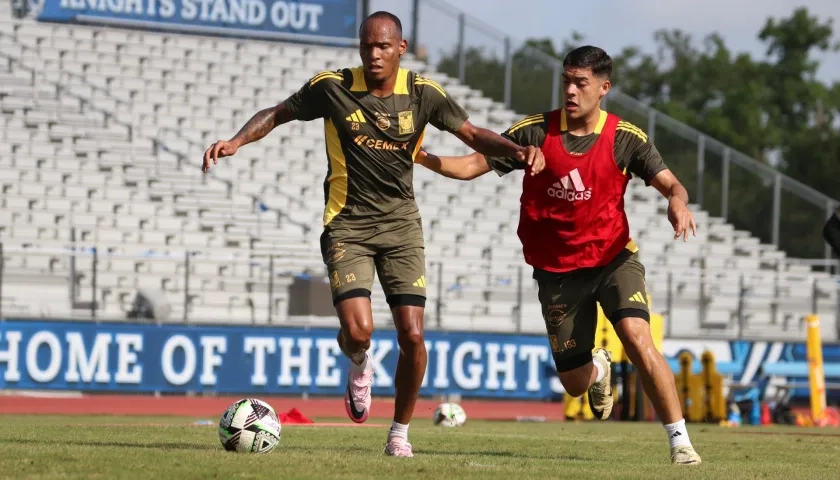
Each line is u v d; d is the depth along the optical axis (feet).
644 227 310.45
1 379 196.54
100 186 257.34
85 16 310.86
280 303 233.76
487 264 248.73
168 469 54.03
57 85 285.84
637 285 69.72
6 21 304.50
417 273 66.80
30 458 58.85
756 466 72.95
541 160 66.08
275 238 255.09
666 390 68.90
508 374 225.35
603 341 172.55
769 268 303.89
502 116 338.54
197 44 324.80
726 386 199.41
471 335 223.10
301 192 282.77
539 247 71.87
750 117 595.88
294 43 336.49
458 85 340.80
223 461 58.49
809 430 147.74
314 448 76.48
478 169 72.49
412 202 68.03
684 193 67.62
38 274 219.61
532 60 341.00
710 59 652.48
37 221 241.14
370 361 69.87
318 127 308.81
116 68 303.89
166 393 207.51
